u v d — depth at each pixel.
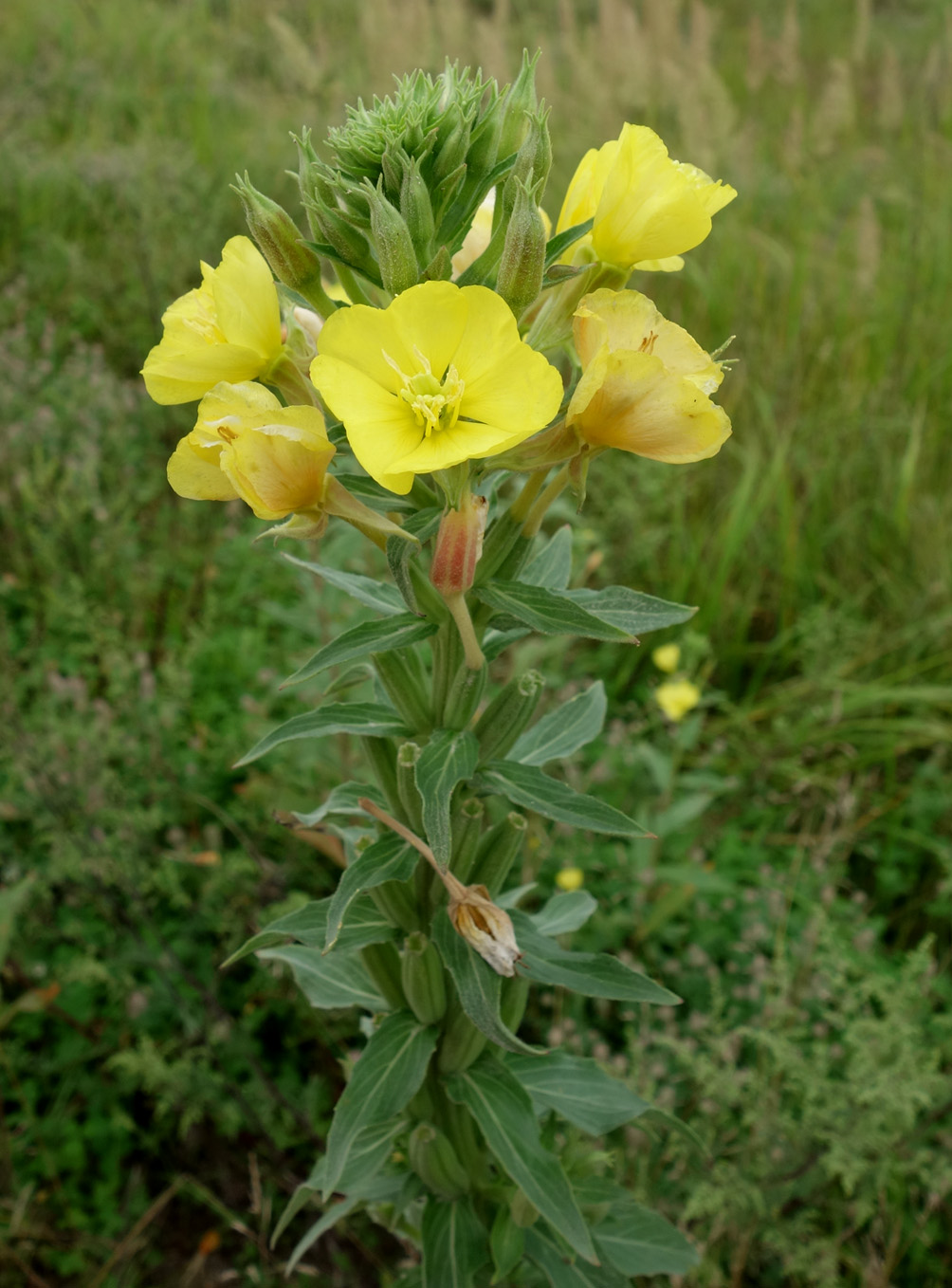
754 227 0.87
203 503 0.62
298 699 0.54
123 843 0.45
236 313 0.20
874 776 0.56
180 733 0.53
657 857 0.49
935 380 0.74
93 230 0.90
